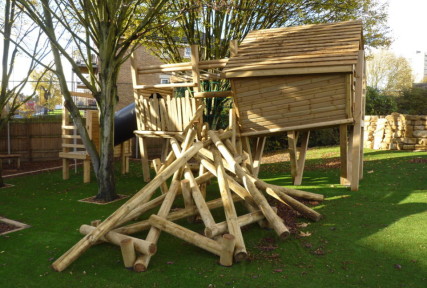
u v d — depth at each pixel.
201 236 4.65
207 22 13.66
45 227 5.95
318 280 3.81
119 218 4.80
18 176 11.57
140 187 9.43
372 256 4.39
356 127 8.00
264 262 4.34
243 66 8.53
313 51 8.14
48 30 7.92
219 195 8.10
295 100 8.34
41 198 8.21
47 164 14.48
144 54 26.03
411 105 23.73
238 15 13.55
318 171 10.75
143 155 10.34
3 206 7.44
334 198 7.36
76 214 6.77
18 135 15.05
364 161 12.04
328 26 8.83
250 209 5.96
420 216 5.88
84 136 8.03
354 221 5.79
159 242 5.12
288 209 6.58
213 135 7.48
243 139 9.44
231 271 4.10
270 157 15.61
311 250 4.66
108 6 7.32
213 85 15.17
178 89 16.92
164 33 13.58
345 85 7.70
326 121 8.17
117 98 8.22
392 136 14.95
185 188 5.73
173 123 9.65
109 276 4.05
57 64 8.12
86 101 23.36
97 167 8.06
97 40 7.86
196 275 4.02
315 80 7.98
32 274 4.13
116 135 11.25
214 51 14.67
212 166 6.51
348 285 3.68
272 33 9.42
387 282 3.72
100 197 7.98
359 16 14.90
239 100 8.97
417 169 9.84
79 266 4.34
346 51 7.75
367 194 7.57
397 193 7.53
